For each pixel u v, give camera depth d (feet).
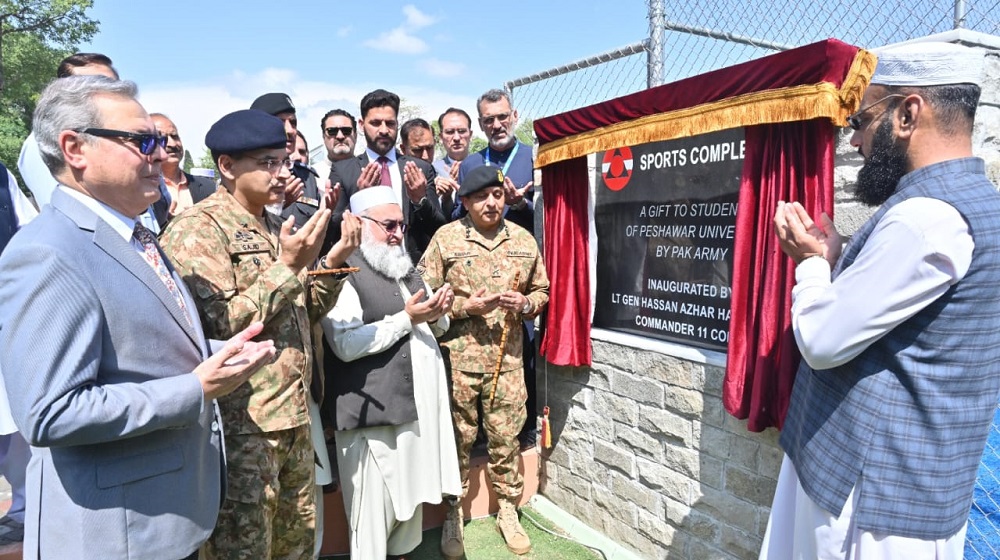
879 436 4.75
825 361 4.91
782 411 7.15
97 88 4.62
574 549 10.77
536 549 10.77
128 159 4.67
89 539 4.50
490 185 10.24
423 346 9.45
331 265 7.72
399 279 9.23
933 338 4.57
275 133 6.71
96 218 4.65
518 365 10.87
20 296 4.14
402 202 13.20
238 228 6.68
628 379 10.18
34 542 4.63
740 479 8.39
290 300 6.44
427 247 11.96
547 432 11.74
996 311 4.57
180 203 11.93
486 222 10.52
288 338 6.81
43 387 4.07
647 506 9.97
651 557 9.93
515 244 10.71
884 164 5.08
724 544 8.69
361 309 8.77
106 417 4.21
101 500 4.54
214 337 6.25
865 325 4.58
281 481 7.17
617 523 10.62
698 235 8.98
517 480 11.10
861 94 6.33
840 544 5.00
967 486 4.82
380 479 8.93
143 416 4.37
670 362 9.34
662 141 9.46
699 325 9.09
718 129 7.70
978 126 6.42
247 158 6.68
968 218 4.37
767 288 7.26
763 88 7.14
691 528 9.18
